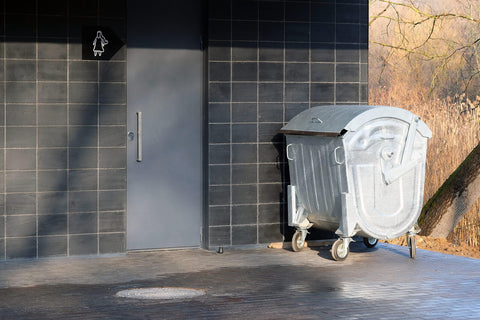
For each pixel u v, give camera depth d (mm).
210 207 10547
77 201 9914
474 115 17516
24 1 9680
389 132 9602
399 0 21906
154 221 10500
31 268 9250
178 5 10547
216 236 10586
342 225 9531
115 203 10055
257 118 10719
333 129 9438
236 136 10633
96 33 9914
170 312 7098
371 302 7531
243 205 10680
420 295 7859
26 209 9742
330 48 11055
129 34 10352
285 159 10844
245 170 10680
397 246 10969
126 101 10062
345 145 9359
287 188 10391
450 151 17219
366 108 9609
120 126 10039
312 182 9961
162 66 10500
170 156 10562
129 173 10359
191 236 10695
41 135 9766
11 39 9656
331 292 7973
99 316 6945
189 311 7133
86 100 9914
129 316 6949
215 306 7336
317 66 10992
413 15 21656
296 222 10273
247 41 10656
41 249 9797
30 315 6988
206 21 10578
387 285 8336
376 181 9570
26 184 9727
